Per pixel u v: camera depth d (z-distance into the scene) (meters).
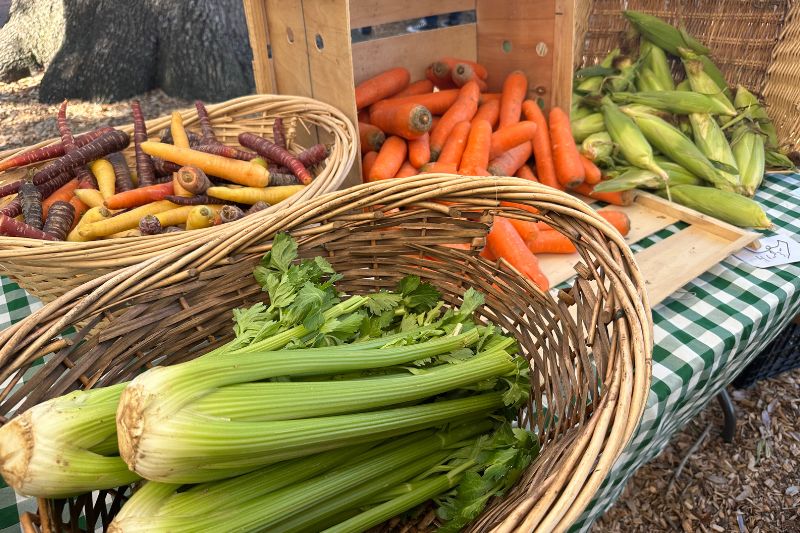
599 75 2.88
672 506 2.17
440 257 1.44
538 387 1.24
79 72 3.35
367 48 2.51
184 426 0.81
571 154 2.34
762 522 2.10
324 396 0.98
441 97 2.52
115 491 1.03
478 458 1.14
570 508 0.77
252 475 0.95
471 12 2.71
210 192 1.84
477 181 1.29
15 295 1.92
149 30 3.39
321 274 1.25
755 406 2.53
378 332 1.29
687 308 1.65
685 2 2.83
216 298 1.28
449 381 1.13
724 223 2.01
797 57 2.46
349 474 1.04
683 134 2.45
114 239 1.40
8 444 0.82
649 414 1.35
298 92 2.36
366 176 2.32
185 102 3.62
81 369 1.08
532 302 1.30
